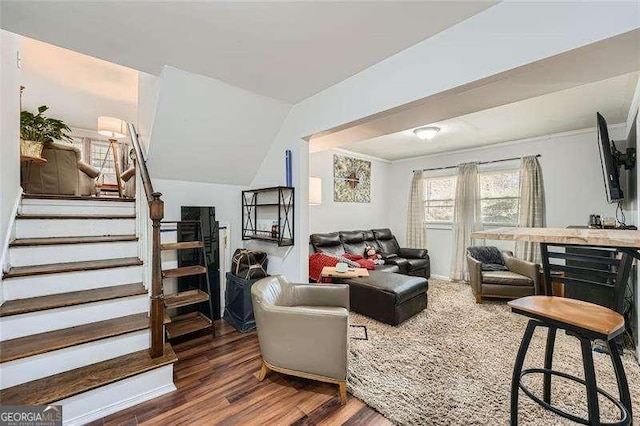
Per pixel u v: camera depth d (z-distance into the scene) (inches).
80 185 134.1
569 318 46.4
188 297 104.2
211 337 106.6
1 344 65.1
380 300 121.6
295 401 71.1
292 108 110.3
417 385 77.2
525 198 171.6
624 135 142.4
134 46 72.4
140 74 116.7
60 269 79.3
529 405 68.7
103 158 234.7
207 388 75.9
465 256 195.6
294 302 97.0
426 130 148.6
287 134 113.3
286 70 83.6
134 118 183.5
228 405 69.3
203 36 68.1
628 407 46.1
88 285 84.4
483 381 79.0
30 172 119.3
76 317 75.5
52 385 62.3
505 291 146.5
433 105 83.3
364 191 222.2
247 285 111.5
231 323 119.0
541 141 169.2
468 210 195.3
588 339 44.4
